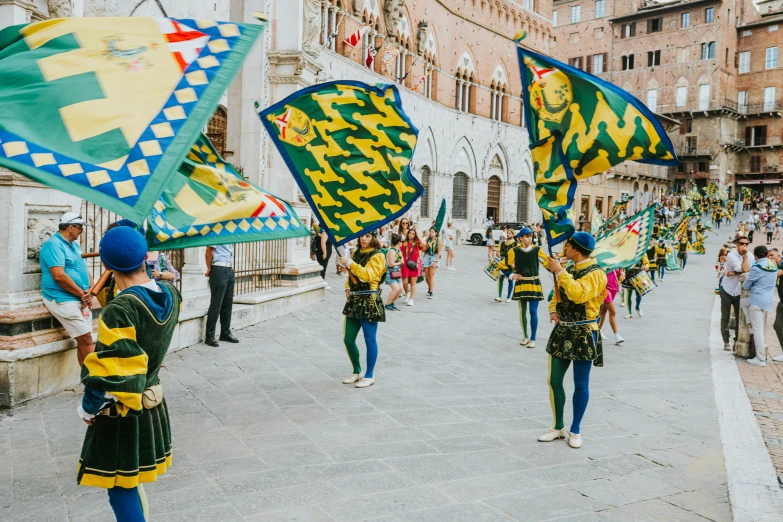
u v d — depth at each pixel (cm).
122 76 259
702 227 3189
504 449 511
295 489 418
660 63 5959
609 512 403
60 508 377
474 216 3641
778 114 5919
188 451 478
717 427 593
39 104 246
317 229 1565
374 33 2658
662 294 1780
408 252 1337
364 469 456
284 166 1234
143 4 1073
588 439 545
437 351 888
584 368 517
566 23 6494
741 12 6075
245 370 725
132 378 272
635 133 478
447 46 3322
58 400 580
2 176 555
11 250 561
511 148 3972
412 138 561
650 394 706
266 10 1223
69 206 626
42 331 586
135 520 292
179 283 867
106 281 516
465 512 394
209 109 253
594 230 1455
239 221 339
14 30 284
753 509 405
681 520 395
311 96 555
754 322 891
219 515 377
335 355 820
